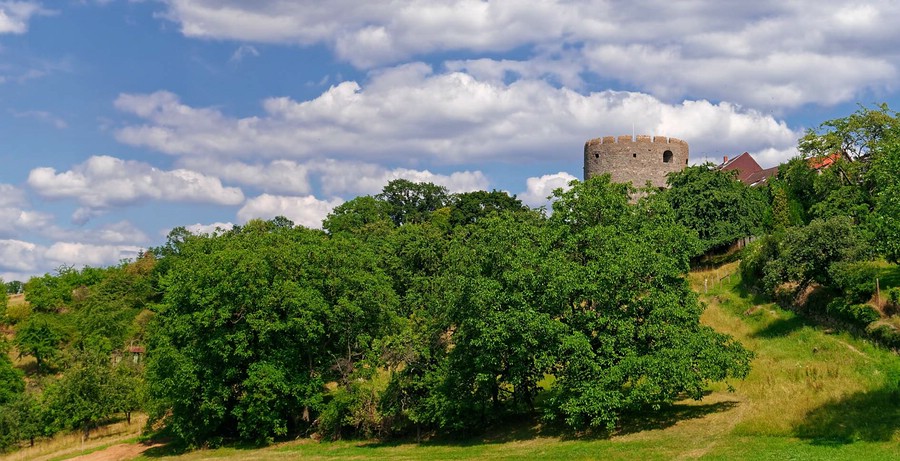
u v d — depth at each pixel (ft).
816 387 104.99
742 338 142.82
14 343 278.26
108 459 149.07
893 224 92.79
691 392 104.06
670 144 271.49
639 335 107.24
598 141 272.31
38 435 181.68
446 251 205.57
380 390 139.54
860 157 192.24
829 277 130.93
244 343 143.13
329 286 152.25
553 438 112.57
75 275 370.73
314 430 149.89
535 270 111.65
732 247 219.20
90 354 185.16
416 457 112.88
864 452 79.05
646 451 94.22
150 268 335.26
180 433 147.54
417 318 141.18
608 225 123.03
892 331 108.78
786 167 231.50
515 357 113.50
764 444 89.40
